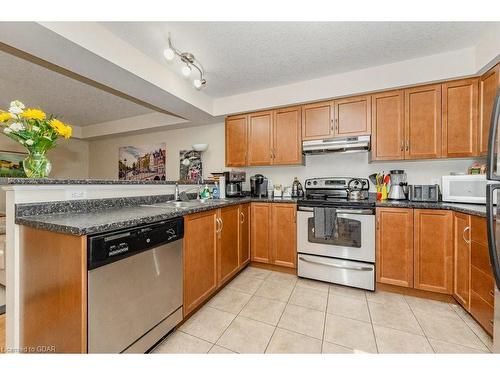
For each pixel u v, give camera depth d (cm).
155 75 219
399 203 213
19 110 135
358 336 156
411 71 220
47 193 143
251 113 303
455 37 186
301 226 248
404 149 230
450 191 213
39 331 120
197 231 182
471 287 166
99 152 497
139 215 138
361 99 247
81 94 307
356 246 224
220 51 205
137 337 129
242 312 186
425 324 168
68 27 150
